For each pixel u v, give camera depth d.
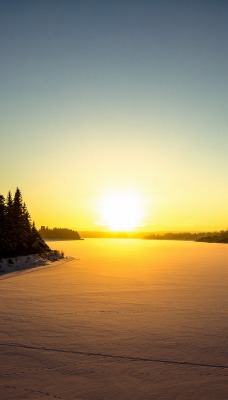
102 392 6.04
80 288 17.22
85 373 6.84
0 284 18.69
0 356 7.77
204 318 11.20
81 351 8.08
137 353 7.94
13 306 13.01
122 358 7.63
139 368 7.08
